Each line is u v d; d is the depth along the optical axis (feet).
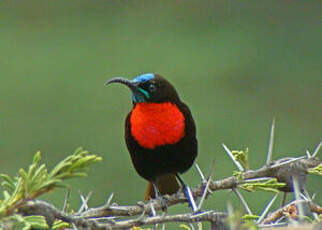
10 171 44.27
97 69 54.95
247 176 17.87
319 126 51.19
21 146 46.14
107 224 12.90
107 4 62.75
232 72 53.98
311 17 62.95
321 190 37.09
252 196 33.63
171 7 62.64
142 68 55.21
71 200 36.52
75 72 53.62
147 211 16.62
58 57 55.62
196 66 54.08
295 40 60.13
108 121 48.62
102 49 57.26
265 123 49.26
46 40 57.41
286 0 63.05
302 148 47.65
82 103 50.57
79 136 47.19
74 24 59.93
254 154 45.03
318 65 59.16
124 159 43.01
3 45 56.24
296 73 56.18
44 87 51.88
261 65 56.24
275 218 15.79
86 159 11.62
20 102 50.03
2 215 11.64
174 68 54.60
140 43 58.18
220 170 42.24
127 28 60.23
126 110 49.75
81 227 12.80
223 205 33.83
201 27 60.95
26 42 57.21
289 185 17.31
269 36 61.05
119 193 40.75
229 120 48.55
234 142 46.24
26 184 11.68
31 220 11.82
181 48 57.06
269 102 52.19
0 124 48.62
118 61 56.03
